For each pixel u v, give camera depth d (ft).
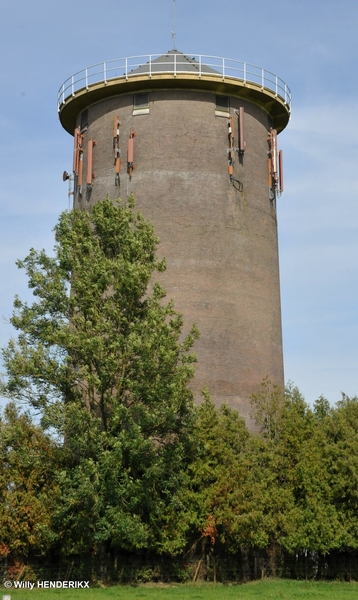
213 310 130.52
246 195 139.13
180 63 139.33
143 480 100.63
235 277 134.00
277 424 120.26
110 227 113.50
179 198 133.90
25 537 103.86
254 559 117.60
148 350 100.99
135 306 110.63
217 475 106.63
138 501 100.27
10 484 105.50
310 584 110.52
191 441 106.01
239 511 105.09
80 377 106.32
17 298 111.24
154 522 103.30
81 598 89.04
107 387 104.58
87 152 142.20
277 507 112.16
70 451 105.81
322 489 115.44
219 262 132.98
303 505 114.01
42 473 106.63
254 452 113.60
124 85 138.31
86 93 141.69
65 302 110.01
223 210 135.54
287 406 121.39
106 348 104.63
